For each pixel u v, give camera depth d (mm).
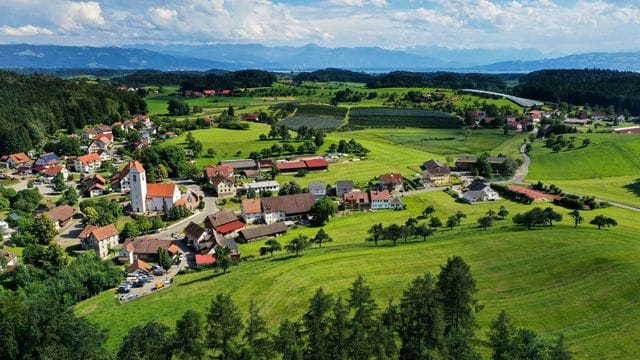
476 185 195500
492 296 93062
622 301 86875
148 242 141750
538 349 61000
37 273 117312
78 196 194250
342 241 143625
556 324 81625
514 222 146875
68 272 110625
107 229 147000
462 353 58062
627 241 118750
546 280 98312
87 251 133375
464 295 61969
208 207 187500
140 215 173250
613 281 93562
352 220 167750
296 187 196875
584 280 96062
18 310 65188
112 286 115812
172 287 111188
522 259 109188
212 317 63812
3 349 60844
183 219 173125
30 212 171500
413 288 62719
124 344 65750
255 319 65312
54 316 64625
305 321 65500
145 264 127312
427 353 54438
